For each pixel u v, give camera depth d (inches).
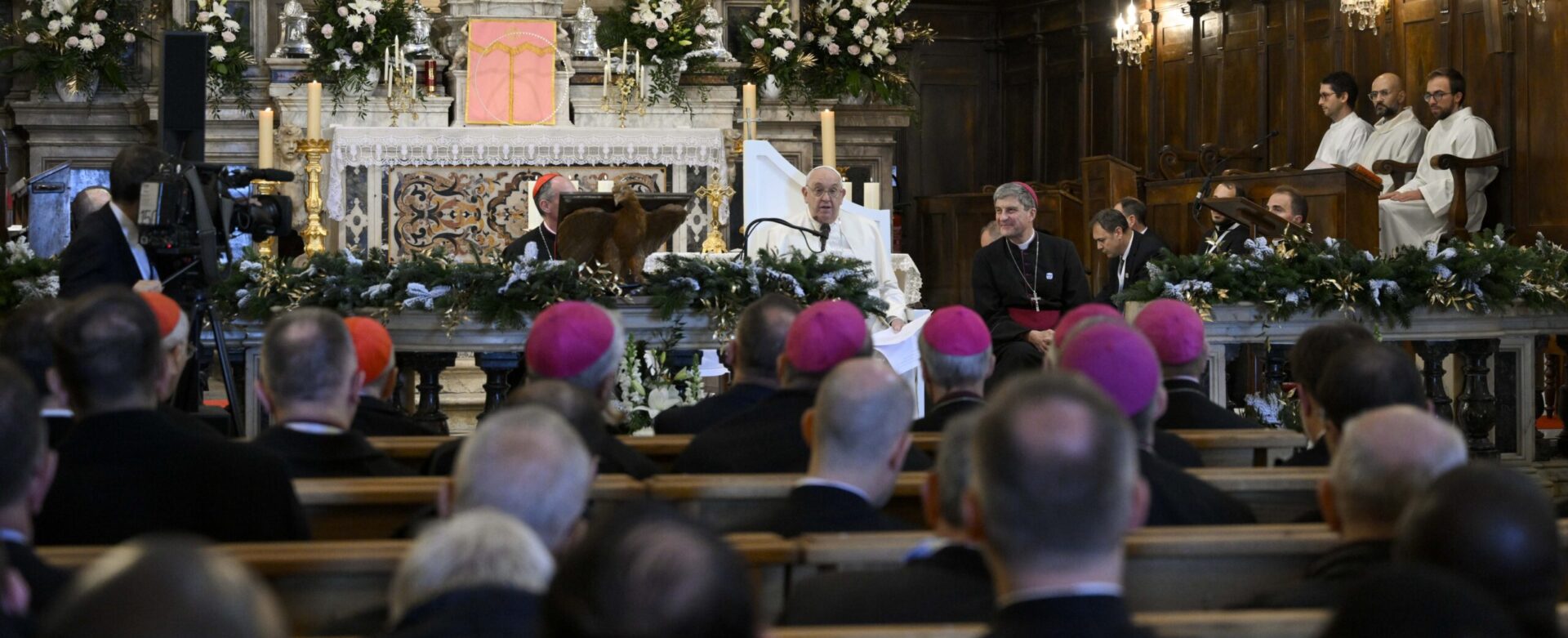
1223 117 499.5
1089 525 68.9
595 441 129.6
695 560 53.4
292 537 114.0
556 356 151.9
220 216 204.2
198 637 40.7
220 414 191.8
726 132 467.8
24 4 492.1
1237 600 109.2
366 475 132.1
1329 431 131.8
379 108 459.8
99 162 487.2
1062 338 166.4
